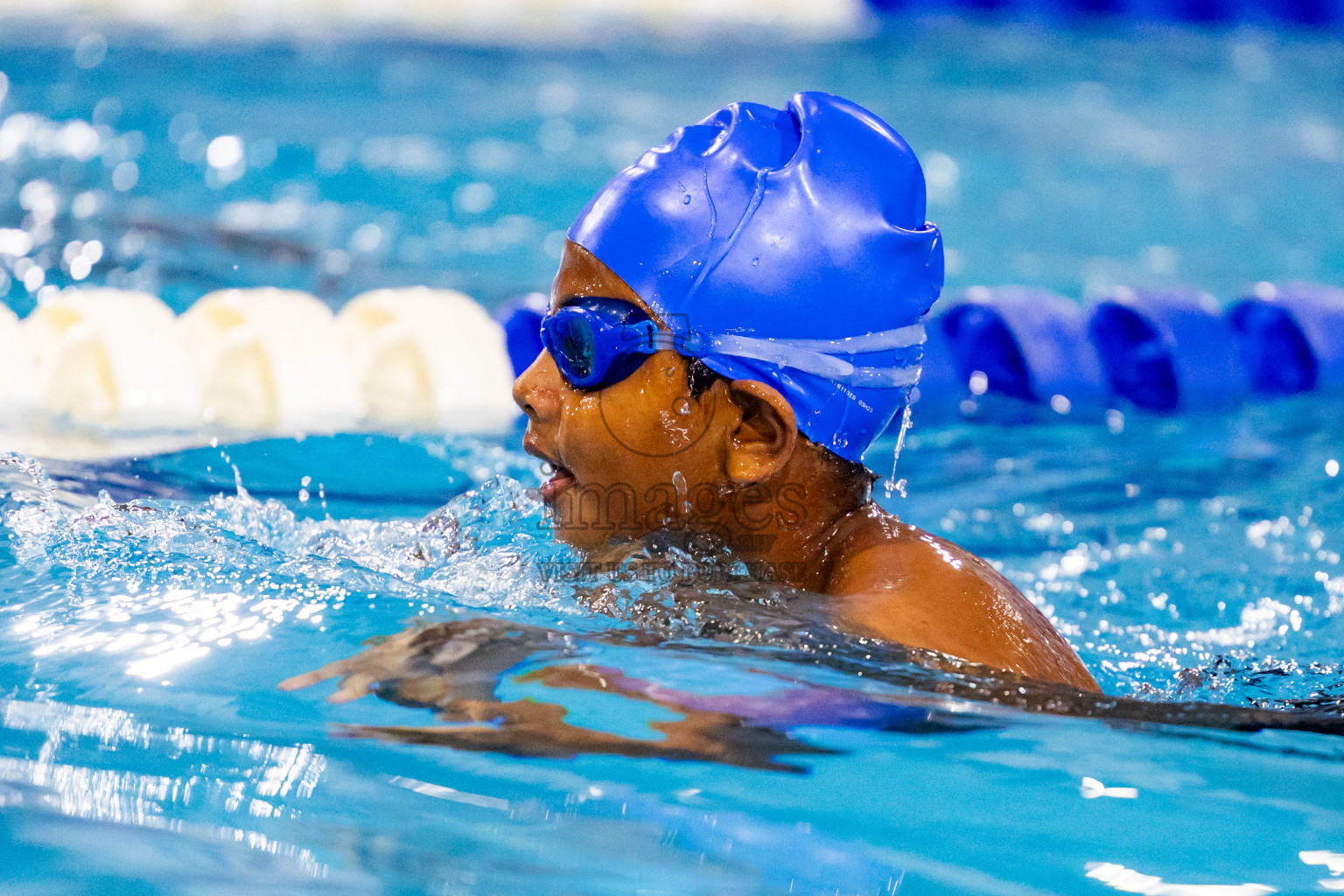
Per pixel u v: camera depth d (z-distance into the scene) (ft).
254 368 20.70
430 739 8.39
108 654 9.42
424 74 62.03
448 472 17.84
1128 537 17.33
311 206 39.27
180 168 42.68
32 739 8.23
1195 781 8.42
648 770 8.11
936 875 7.15
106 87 53.72
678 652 9.80
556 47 70.95
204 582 10.78
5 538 11.43
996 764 8.49
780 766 8.28
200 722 8.52
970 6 86.02
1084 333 26.99
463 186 43.04
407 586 11.07
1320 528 17.84
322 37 69.15
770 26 80.79
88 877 6.65
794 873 7.07
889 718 9.00
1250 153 53.57
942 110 59.67
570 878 6.88
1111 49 76.28
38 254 30.94
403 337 22.57
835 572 11.10
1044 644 10.77
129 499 13.78
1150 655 13.12
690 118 55.06
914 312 11.03
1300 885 7.22
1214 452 22.12
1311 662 12.94
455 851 7.10
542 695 9.02
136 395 19.75
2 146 43.65
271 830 7.27
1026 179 48.85
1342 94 65.77
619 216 10.59
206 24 69.56
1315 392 27.04
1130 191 47.57
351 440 19.34
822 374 10.64
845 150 10.89
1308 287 29.76
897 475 20.39
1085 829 7.72
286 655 9.53
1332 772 8.65
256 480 16.33
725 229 10.51
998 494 19.35
